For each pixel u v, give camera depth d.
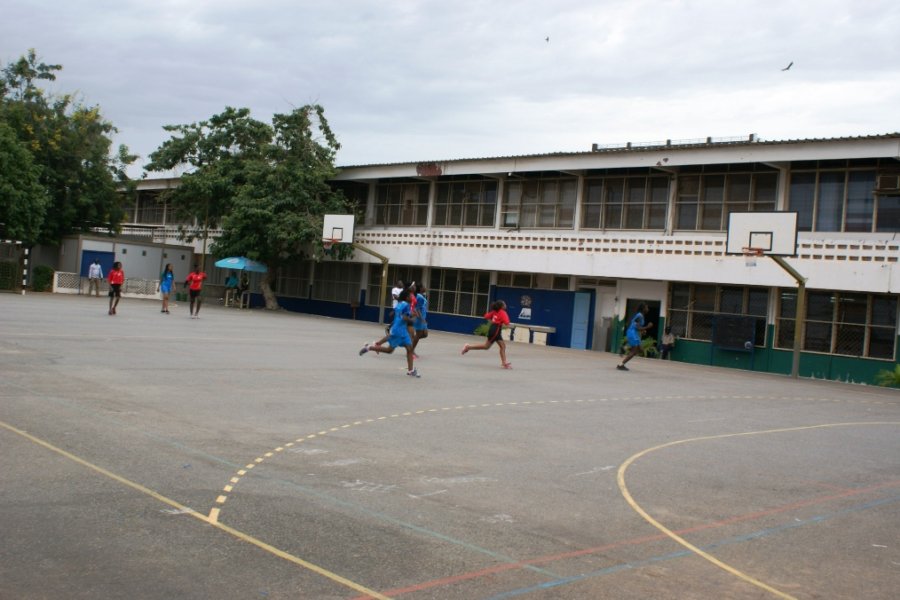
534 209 34.78
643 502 7.35
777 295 27.83
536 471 8.33
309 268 44.97
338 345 22.33
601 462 8.99
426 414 11.61
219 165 42.88
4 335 17.61
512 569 5.38
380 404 12.26
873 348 25.88
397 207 40.19
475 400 13.49
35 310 26.30
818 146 25.73
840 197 26.70
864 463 9.95
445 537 5.96
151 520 5.89
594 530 6.39
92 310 28.73
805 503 7.71
